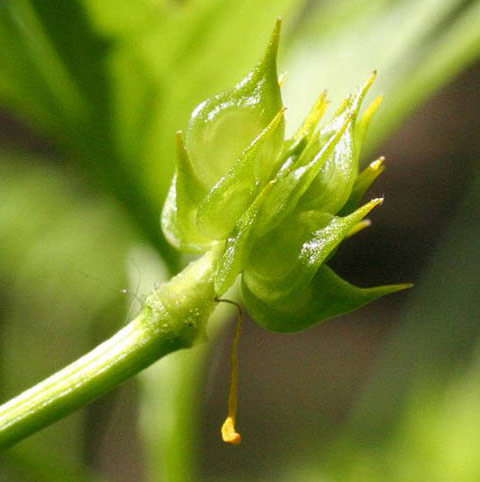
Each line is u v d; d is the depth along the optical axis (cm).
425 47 8
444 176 21
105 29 6
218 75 7
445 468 10
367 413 11
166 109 7
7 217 11
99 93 7
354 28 8
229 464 20
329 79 8
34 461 7
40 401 5
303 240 5
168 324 5
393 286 5
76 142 7
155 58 6
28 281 11
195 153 5
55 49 6
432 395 10
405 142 22
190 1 6
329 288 5
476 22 7
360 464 10
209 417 21
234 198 5
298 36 8
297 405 21
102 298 11
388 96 7
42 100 7
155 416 7
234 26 6
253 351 21
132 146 7
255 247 5
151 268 7
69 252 11
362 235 22
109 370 5
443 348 11
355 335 22
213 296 5
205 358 7
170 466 7
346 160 5
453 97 21
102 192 7
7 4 6
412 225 21
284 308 5
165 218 5
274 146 5
